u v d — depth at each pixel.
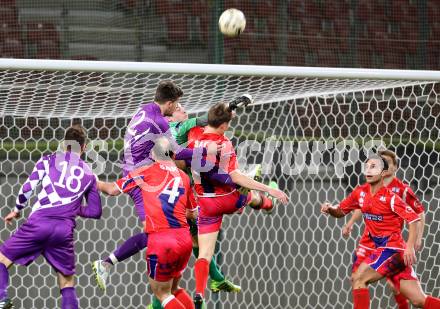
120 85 21.30
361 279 19.17
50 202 17.67
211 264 19.67
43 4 42.56
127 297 24.64
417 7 45.19
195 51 42.22
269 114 29.91
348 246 27.95
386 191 19.06
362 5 44.75
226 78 20.64
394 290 20.36
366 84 21.22
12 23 42.41
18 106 21.22
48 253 17.70
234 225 27.27
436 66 44.88
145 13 42.47
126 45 42.59
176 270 17.02
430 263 27.44
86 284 25.06
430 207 30.05
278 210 28.22
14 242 17.44
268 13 43.31
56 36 42.53
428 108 32.19
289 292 25.34
